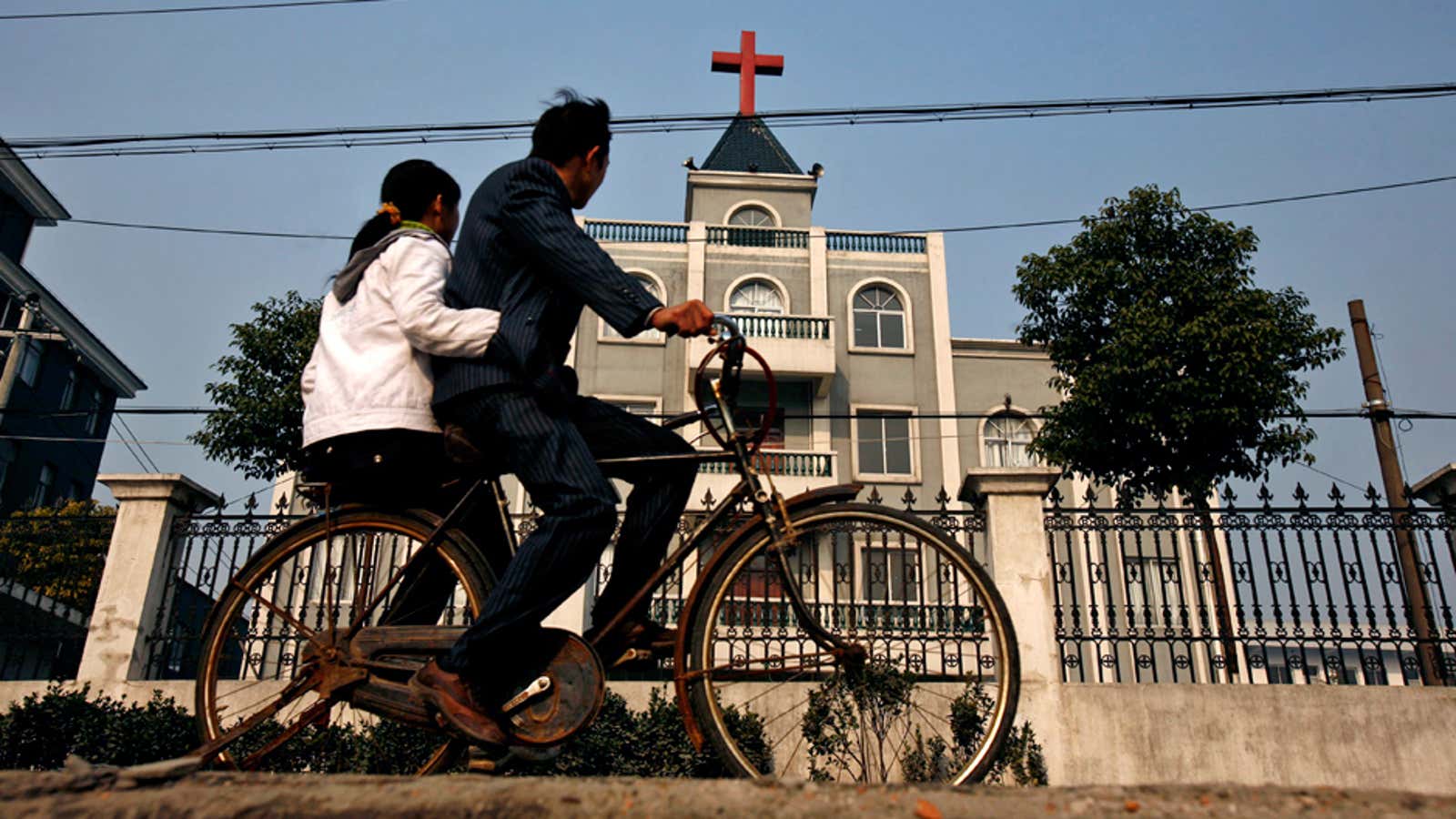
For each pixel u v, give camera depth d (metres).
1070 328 12.77
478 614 2.55
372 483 2.57
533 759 2.28
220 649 2.71
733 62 27.77
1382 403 12.79
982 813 1.54
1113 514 6.87
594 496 2.30
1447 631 6.27
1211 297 11.84
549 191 2.42
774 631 6.75
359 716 5.52
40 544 7.46
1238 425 11.51
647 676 6.41
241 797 1.57
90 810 1.55
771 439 20.72
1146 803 1.57
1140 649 12.66
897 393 21.48
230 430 11.77
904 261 22.83
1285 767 5.98
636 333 2.37
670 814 1.54
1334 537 6.60
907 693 5.18
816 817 1.53
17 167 20.39
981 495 6.84
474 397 2.33
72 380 23.73
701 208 23.88
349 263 2.60
